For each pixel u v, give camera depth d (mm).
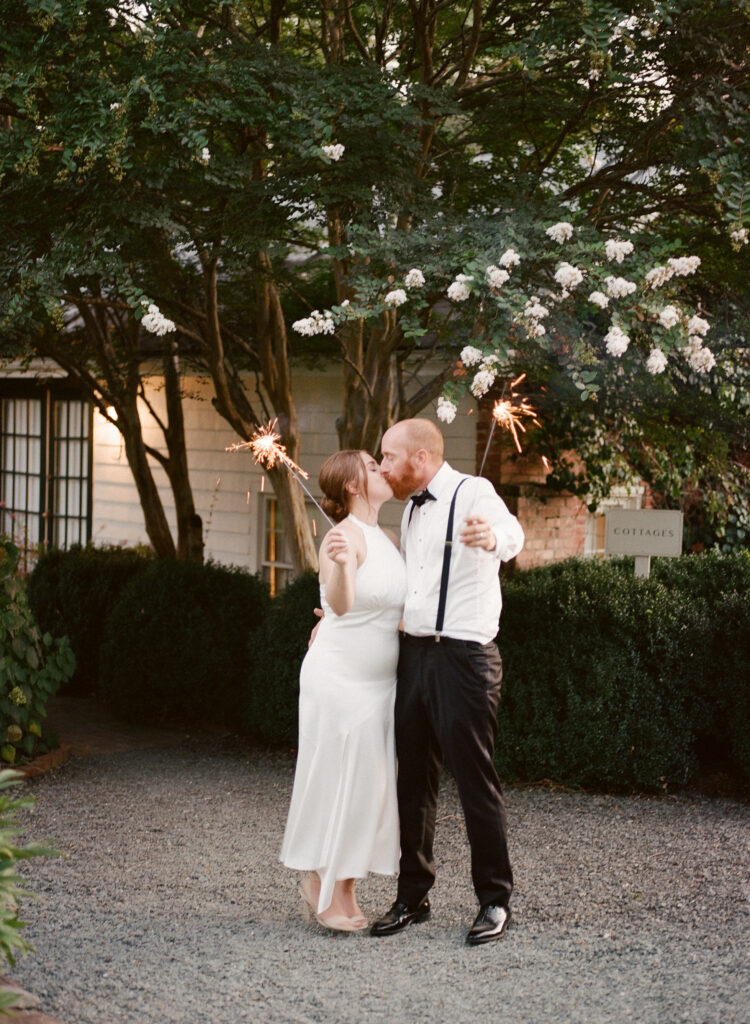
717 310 5484
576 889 4285
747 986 3385
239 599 7379
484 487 3787
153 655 7215
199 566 7535
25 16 4586
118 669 7355
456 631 3709
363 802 3736
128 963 3555
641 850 4781
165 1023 3117
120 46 4848
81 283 6062
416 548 3828
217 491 10789
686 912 4035
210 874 4469
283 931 3854
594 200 6363
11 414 13445
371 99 4828
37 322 6184
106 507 12078
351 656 3768
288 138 4688
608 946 3713
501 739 5898
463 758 3707
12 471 13453
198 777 6047
